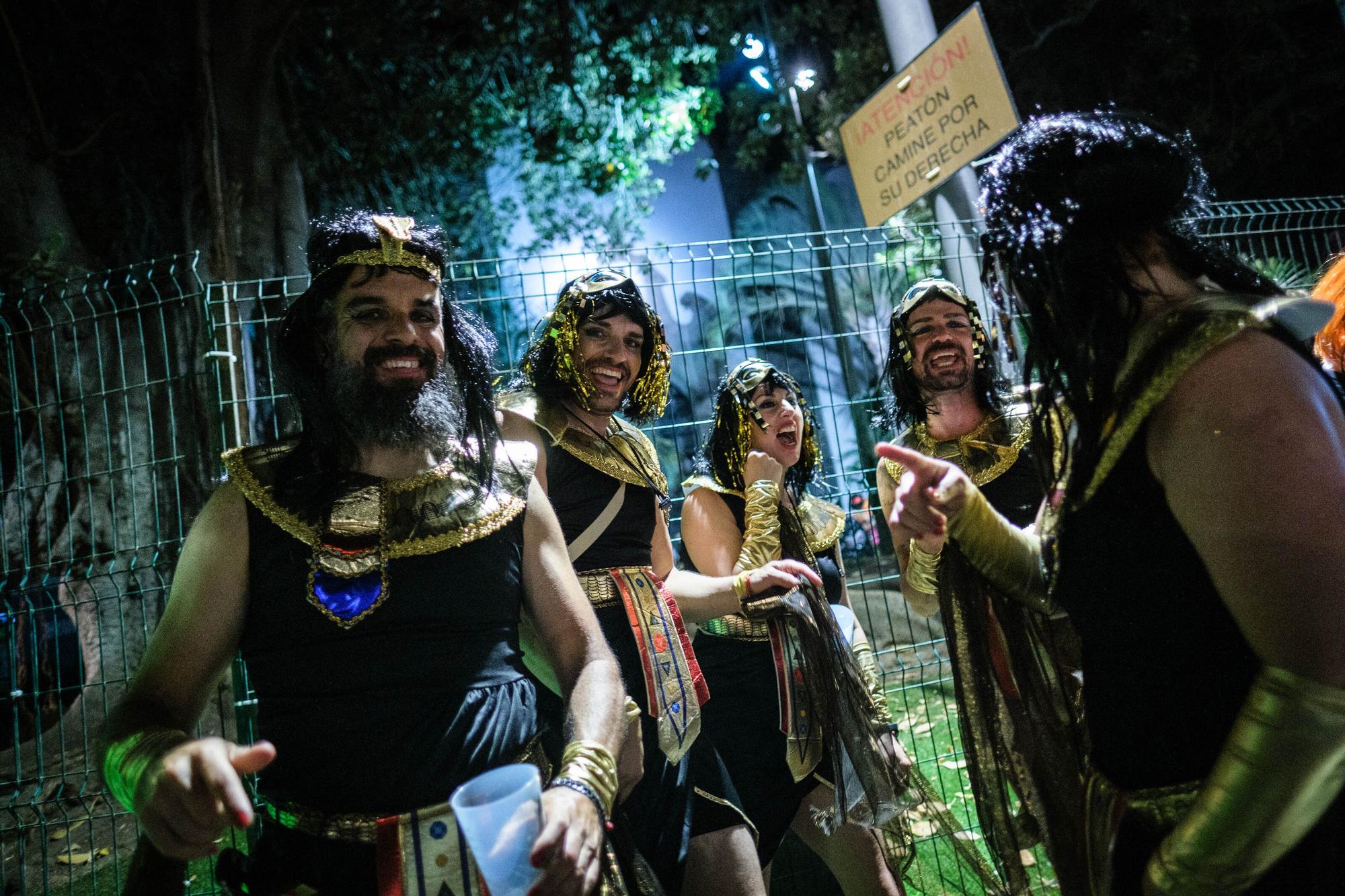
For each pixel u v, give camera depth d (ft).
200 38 24.34
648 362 8.84
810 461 9.94
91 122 27.45
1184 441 3.69
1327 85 32.17
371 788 4.98
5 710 18.99
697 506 9.32
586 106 34.30
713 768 7.80
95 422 21.33
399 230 5.82
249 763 4.26
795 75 37.50
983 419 8.88
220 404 11.82
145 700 4.92
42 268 22.65
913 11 19.27
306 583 5.17
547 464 7.79
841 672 8.41
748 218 46.32
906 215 24.18
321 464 5.65
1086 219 4.18
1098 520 4.13
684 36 33.73
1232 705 3.84
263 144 26.84
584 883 4.53
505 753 5.22
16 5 26.40
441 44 33.40
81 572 20.10
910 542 8.32
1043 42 34.40
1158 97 34.17
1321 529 3.37
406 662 5.11
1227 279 4.28
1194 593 3.88
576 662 5.63
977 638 6.35
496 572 5.48
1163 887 3.67
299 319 5.82
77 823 11.75
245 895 4.94
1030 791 6.09
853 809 8.17
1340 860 3.67
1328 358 6.14
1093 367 4.19
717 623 8.86
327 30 31.12
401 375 5.64
